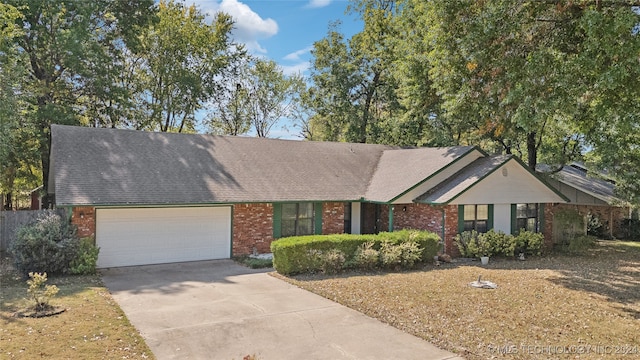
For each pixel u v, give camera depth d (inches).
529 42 440.5
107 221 596.4
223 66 1390.3
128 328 339.3
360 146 969.5
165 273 564.1
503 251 708.7
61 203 537.0
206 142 801.6
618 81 357.4
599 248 869.2
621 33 350.9
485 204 739.4
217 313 385.4
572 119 499.5
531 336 340.5
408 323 365.4
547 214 823.7
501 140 1033.5
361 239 607.2
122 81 1192.8
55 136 663.8
